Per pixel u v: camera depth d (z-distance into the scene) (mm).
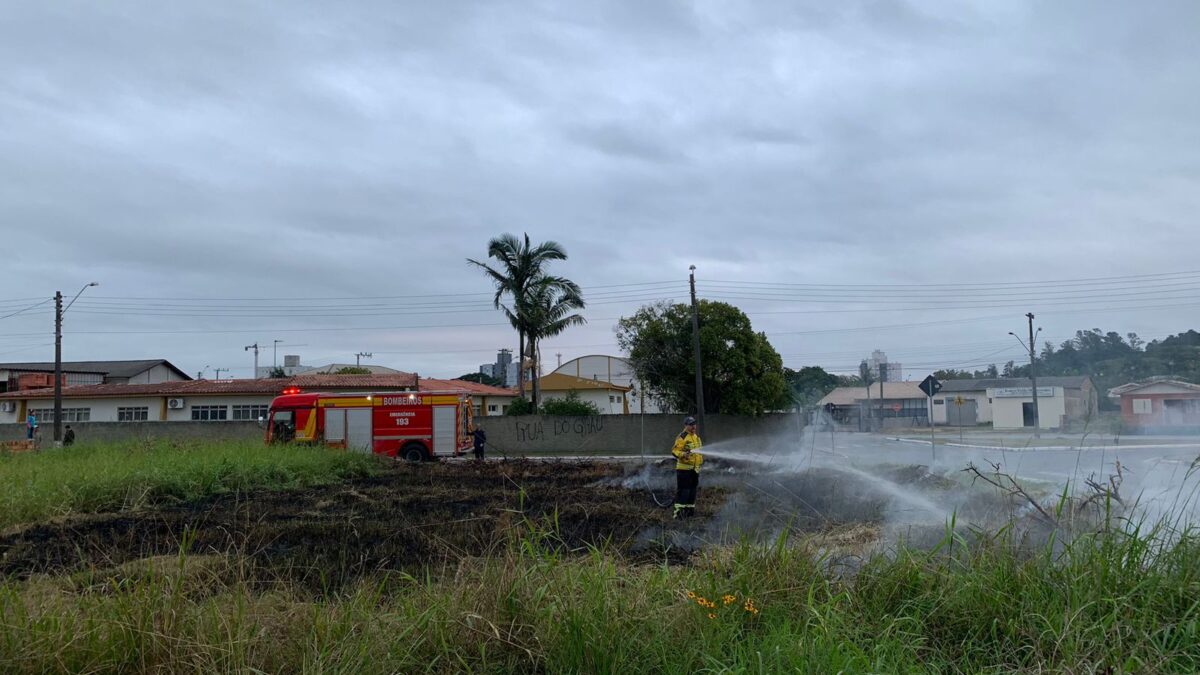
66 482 16500
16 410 51844
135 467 19156
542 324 44844
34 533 12891
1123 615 5418
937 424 62031
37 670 4906
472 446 34438
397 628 5434
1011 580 5973
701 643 5309
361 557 9672
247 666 4957
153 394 49625
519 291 44469
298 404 32406
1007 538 6496
